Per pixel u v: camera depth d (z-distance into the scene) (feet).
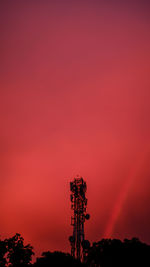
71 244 196.34
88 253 184.75
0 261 185.88
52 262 161.38
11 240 193.98
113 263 168.25
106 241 184.03
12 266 179.32
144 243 176.14
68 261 163.53
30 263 188.34
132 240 180.24
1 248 188.75
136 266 163.32
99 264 175.63
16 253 188.85
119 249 172.14
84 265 167.63
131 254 166.91
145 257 164.96
